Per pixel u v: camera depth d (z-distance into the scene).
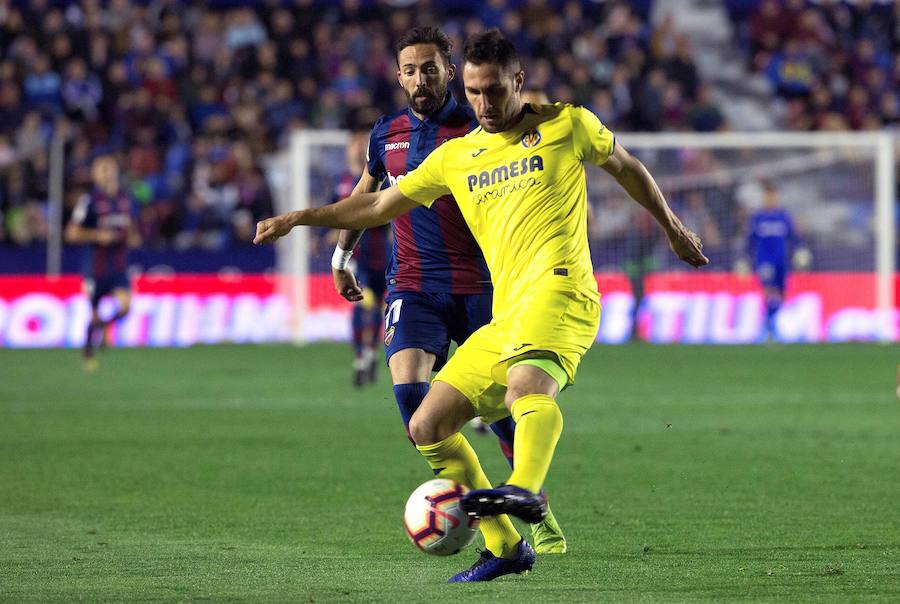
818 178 81.19
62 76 84.44
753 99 98.75
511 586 17.97
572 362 18.05
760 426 38.97
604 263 77.88
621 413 42.41
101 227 59.66
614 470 30.23
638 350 70.38
